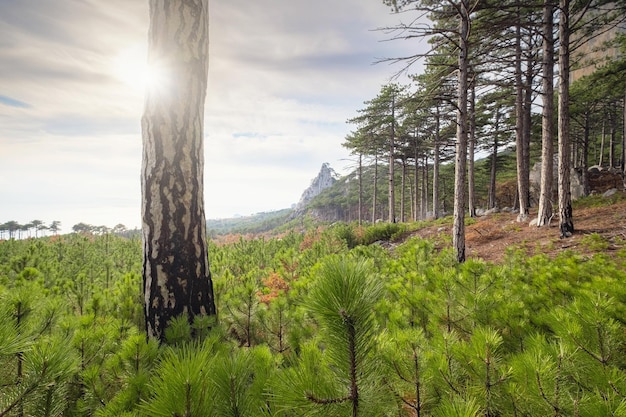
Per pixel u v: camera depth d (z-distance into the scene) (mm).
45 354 1377
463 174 9625
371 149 31312
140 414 1444
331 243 13055
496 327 2740
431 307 3189
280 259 10133
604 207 13422
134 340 2160
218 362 1426
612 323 1955
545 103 12617
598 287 2957
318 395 1250
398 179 48219
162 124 3266
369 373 1321
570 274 4109
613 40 18062
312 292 1244
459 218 9539
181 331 2893
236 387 1356
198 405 1067
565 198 10383
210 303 3514
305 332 2939
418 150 30625
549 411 1560
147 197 3277
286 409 1356
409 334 2084
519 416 1678
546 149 12617
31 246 8016
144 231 3312
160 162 3256
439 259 6332
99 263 10531
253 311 3457
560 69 10609
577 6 12898
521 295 3432
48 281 6438
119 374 2080
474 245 12891
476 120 23703
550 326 2303
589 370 1778
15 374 1741
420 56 9672
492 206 26234
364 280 1209
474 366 1826
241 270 9281
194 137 3443
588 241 9016
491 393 1773
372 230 19641
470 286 3350
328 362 1388
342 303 1156
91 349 2221
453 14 10031
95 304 3525
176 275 3236
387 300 3537
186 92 3385
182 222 3303
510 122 23266
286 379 1354
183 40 3398
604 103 25031
